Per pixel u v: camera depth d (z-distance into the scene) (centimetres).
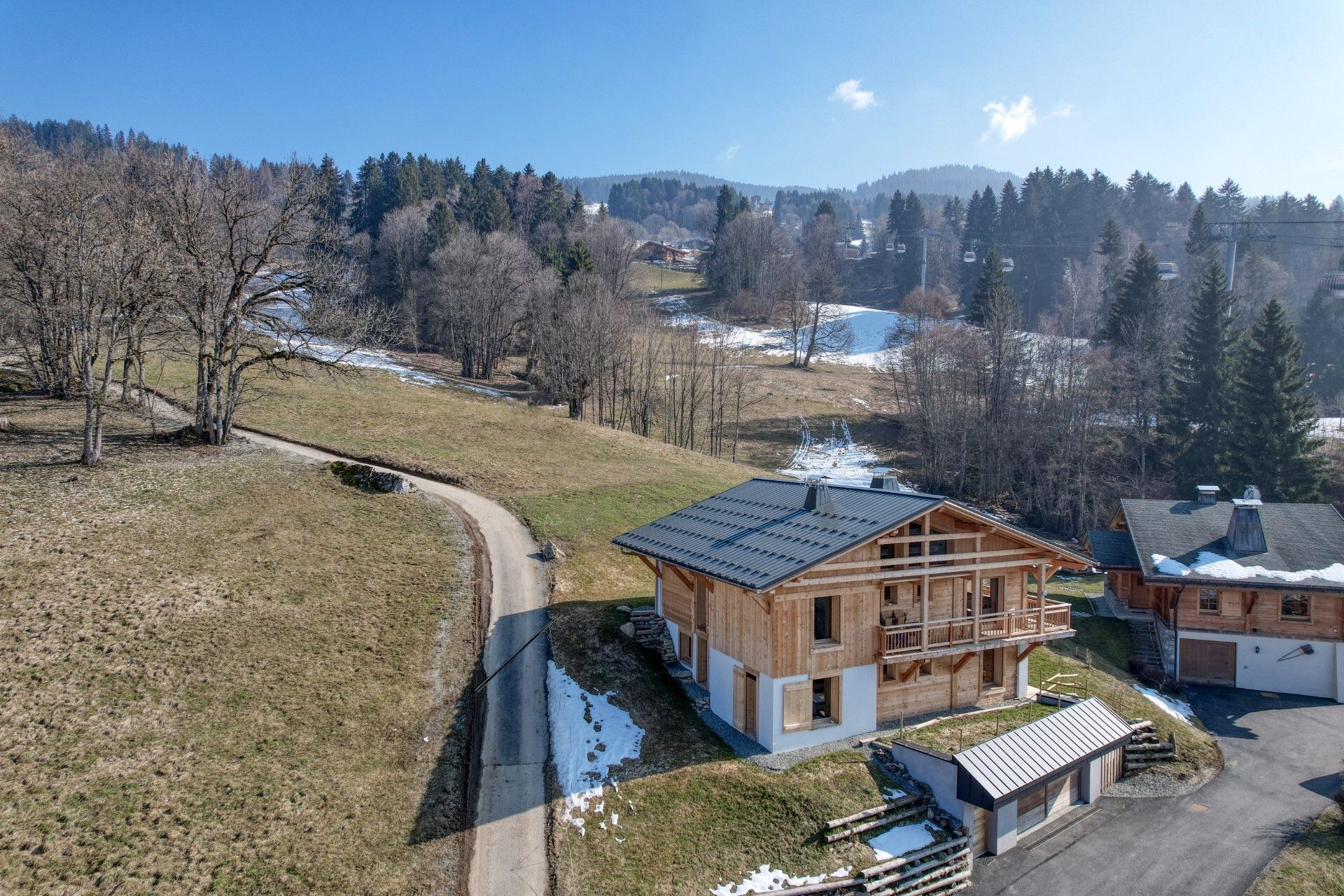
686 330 11456
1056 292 14538
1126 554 4659
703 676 3153
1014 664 3247
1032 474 7519
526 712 2883
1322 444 6506
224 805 2236
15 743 2316
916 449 8612
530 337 8938
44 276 4675
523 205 15688
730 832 2369
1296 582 3994
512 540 4209
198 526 3728
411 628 3244
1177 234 16025
